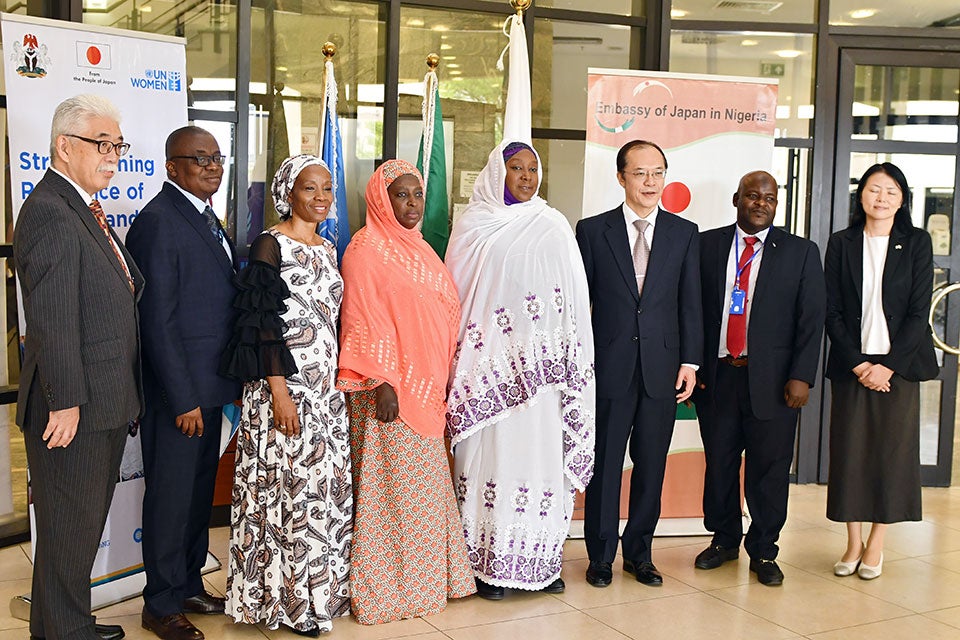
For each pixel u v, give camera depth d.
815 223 5.49
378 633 3.29
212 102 4.55
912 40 5.44
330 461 3.29
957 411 6.50
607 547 3.83
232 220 4.62
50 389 2.73
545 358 3.57
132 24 4.39
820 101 5.43
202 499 3.40
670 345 3.79
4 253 4.34
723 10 5.33
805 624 3.44
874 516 3.90
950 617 3.54
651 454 3.82
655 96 4.48
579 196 5.20
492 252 3.64
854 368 3.86
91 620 2.95
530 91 4.60
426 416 3.43
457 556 3.56
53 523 2.85
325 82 4.29
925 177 5.55
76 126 2.83
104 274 2.86
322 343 3.29
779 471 3.90
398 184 3.47
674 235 3.83
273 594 3.23
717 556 4.07
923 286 3.89
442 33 4.94
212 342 3.20
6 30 3.35
